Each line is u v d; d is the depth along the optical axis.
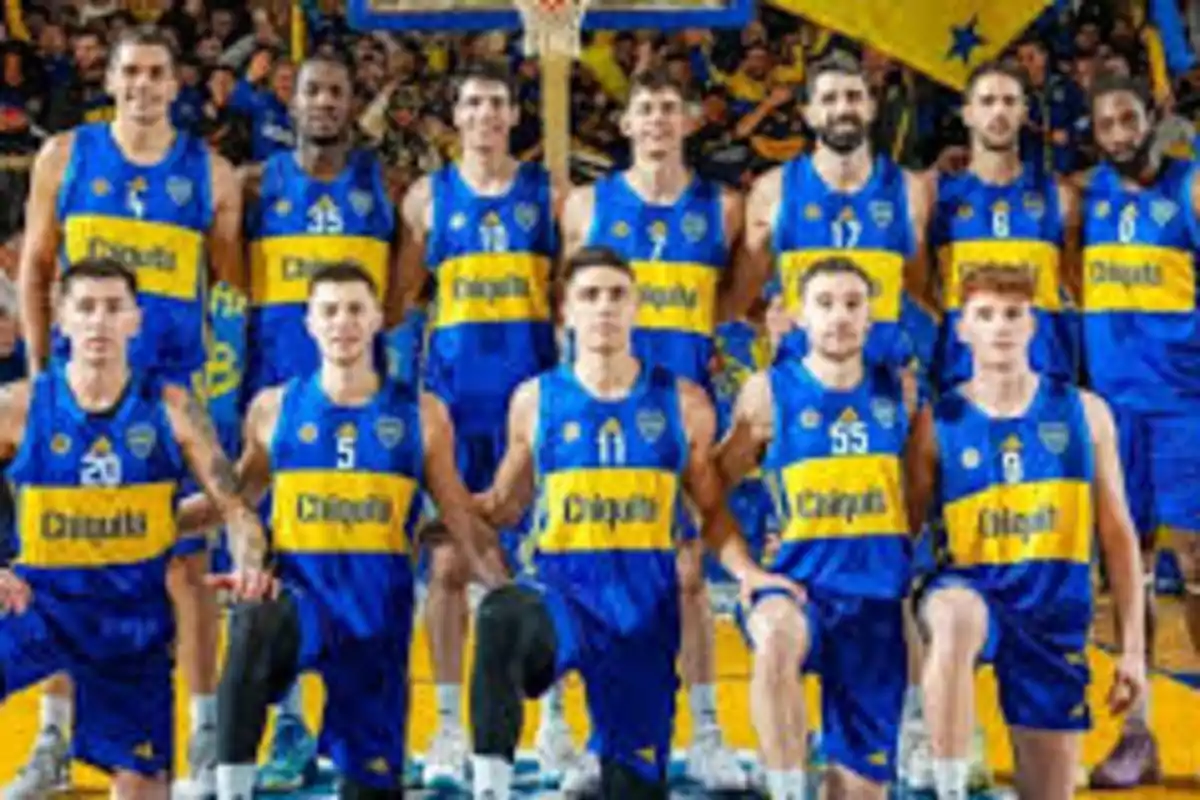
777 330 8.68
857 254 8.72
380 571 6.73
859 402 6.91
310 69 8.60
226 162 8.71
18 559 6.67
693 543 7.92
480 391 8.61
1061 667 6.73
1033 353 8.80
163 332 8.38
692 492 6.97
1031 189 8.92
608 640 6.66
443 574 8.00
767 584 6.62
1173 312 8.88
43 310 8.46
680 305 8.72
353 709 6.64
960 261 8.88
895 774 6.79
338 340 6.73
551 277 8.76
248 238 8.80
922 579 6.80
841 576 6.80
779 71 15.90
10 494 6.96
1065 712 6.74
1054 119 15.43
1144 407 8.89
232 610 6.52
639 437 6.81
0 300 9.88
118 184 8.37
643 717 6.66
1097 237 8.97
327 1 16.22
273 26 16.34
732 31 16.08
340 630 6.62
